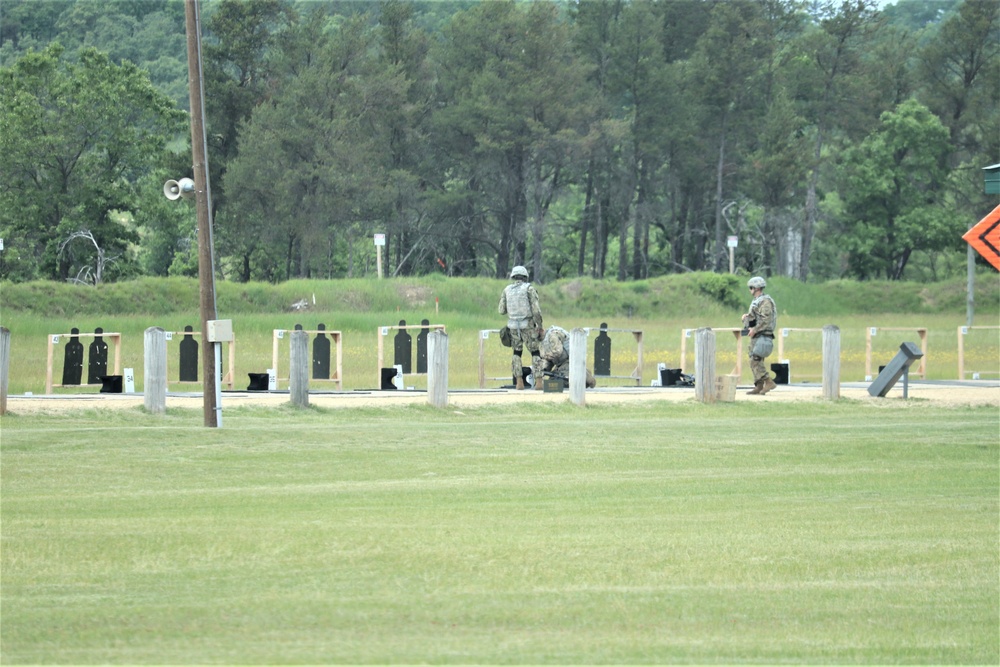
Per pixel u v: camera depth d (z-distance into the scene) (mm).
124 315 165000
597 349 87312
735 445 55656
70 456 48688
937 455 53531
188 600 27891
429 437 55844
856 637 25656
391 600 28000
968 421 66312
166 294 177250
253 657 23719
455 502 40969
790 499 42344
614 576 30516
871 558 32875
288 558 31984
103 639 24844
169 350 114438
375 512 38875
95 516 37594
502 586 29375
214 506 39625
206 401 57219
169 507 39344
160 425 58250
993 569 31797
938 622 26891
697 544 34344
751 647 24859
